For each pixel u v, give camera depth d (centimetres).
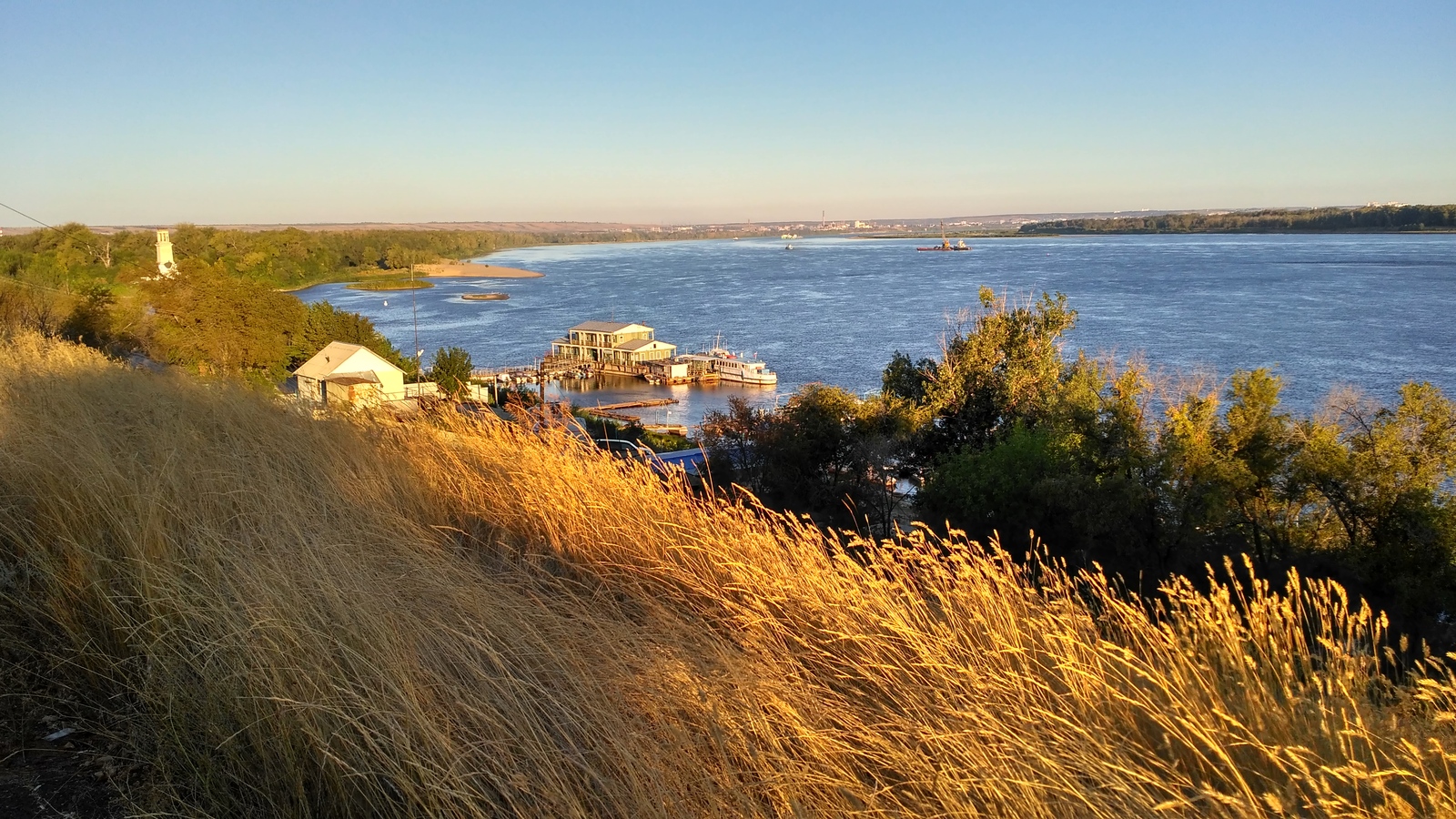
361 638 334
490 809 285
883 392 3597
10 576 430
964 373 3347
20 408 679
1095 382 3219
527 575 471
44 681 371
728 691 337
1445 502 2056
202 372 1165
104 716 353
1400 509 1984
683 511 543
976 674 354
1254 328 7944
